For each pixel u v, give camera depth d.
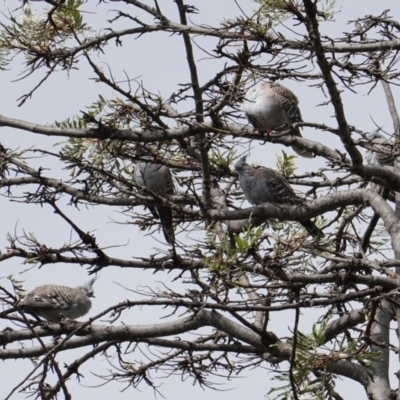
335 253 12.12
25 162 13.73
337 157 12.27
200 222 13.94
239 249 10.41
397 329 12.95
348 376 13.25
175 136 12.69
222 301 10.84
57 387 12.48
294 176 14.85
